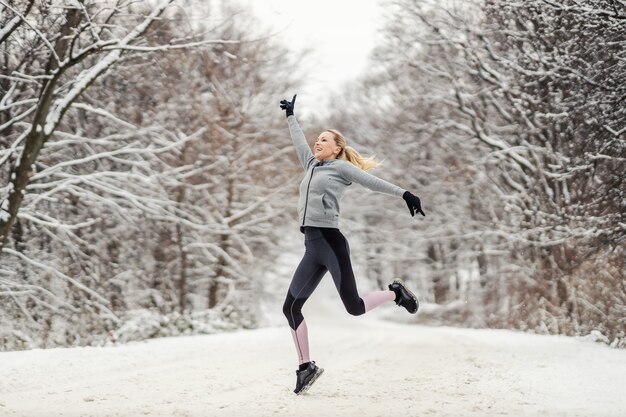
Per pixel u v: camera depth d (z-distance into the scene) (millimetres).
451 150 22641
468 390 4711
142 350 7332
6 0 9484
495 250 21172
